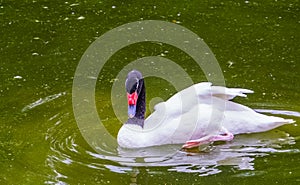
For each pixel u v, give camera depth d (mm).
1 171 11758
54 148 12648
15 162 12086
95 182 11391
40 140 12945
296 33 17625
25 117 13828
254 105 14180
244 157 12352
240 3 19766
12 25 18359
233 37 17516
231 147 12828
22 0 20078
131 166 12086
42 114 13977
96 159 12320
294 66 15859
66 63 16312
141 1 20016
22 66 16125
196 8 19453
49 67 16109
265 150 12570
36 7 19578
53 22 18547
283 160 12125
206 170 11914
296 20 18469
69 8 19516
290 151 12484
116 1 20031
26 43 17328
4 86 15117
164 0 20078
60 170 11812
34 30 18047
